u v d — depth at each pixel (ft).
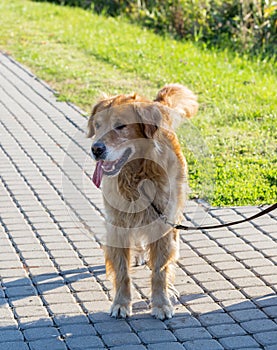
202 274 19.92
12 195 26.27
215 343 16.19
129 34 56.03
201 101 38.45
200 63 46.19
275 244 21.94
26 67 48.47
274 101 37.83
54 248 21.62
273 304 18.06
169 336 16.57
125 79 43.91
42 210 24.75
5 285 19.16
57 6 71.31
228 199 25.54
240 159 29.50
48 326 17.02
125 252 17.90
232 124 34.76
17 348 15.97
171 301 18.33
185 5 54.39
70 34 57.67
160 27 57.67
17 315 17.51
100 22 61.52
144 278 19.99
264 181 27.14
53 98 40.96
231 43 50.08
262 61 46.60
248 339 16.35
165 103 19.94
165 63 46.96
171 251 17.92
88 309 17.94
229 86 40.75
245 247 21.71
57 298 18.48
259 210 24.75
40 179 28.07
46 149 31.94
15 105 39.63
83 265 20.53
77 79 44.50
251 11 49.47
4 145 32.58
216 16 52.29
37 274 19.88
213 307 17.99
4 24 62.39
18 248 21.56
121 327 17.02
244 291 18.80
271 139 32.19
